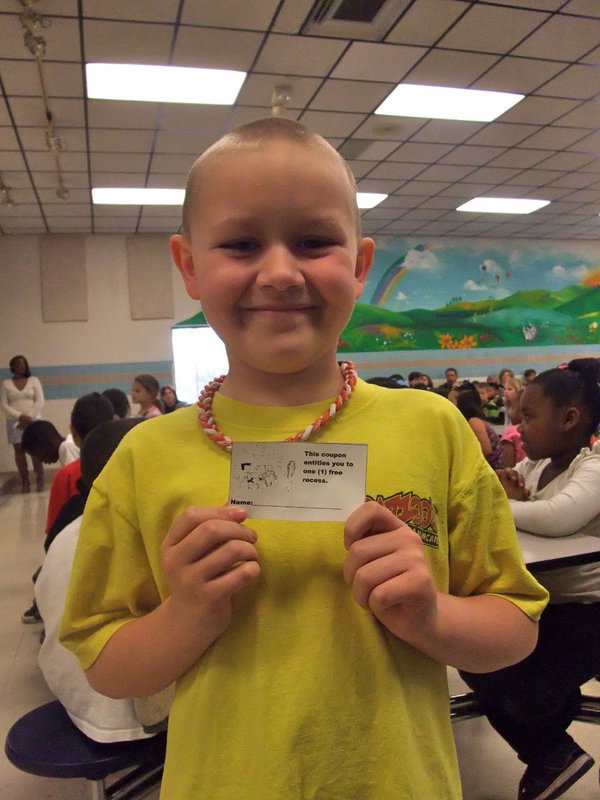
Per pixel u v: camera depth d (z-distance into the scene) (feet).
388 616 1.83
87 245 25.88
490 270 30.81
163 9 11.10
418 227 28.19
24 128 15.66
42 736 3.96
